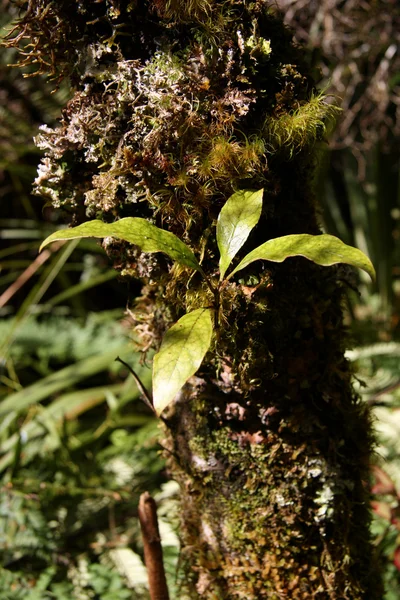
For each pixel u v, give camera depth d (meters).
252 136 0.60
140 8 0.59
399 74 1.59
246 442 0.63
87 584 0.95
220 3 0.59
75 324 1.75
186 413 0.64
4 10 1.41
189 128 0.59
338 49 1.58
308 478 0.63
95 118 0.60
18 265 1.77
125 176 0.60
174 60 0.59
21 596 0.92
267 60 0.59
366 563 0.66
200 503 0.65
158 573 0.68
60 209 0.63
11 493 1.09
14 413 1.33
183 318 0.58
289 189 0.62
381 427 1.14
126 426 1.50
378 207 1.77
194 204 0.60
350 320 1.61
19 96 1.67
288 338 0.62
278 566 0.63
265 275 0.60
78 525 1.10
